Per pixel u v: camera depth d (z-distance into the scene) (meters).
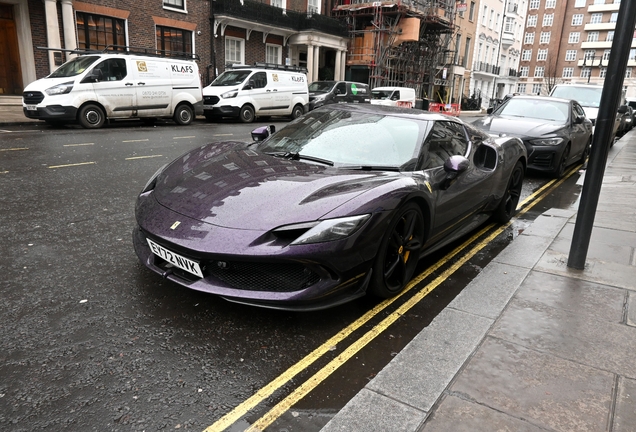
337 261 2.82
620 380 2.42
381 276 3.22
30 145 9.27
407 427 2.04
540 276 3.71
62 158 8.07
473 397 2.25
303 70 20.06
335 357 2.69
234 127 15.45
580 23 80.00
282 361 2.62
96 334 2.75
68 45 16.97
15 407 2.13
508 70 59.41
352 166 3.63
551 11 80.94
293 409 2.23
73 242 4.18
